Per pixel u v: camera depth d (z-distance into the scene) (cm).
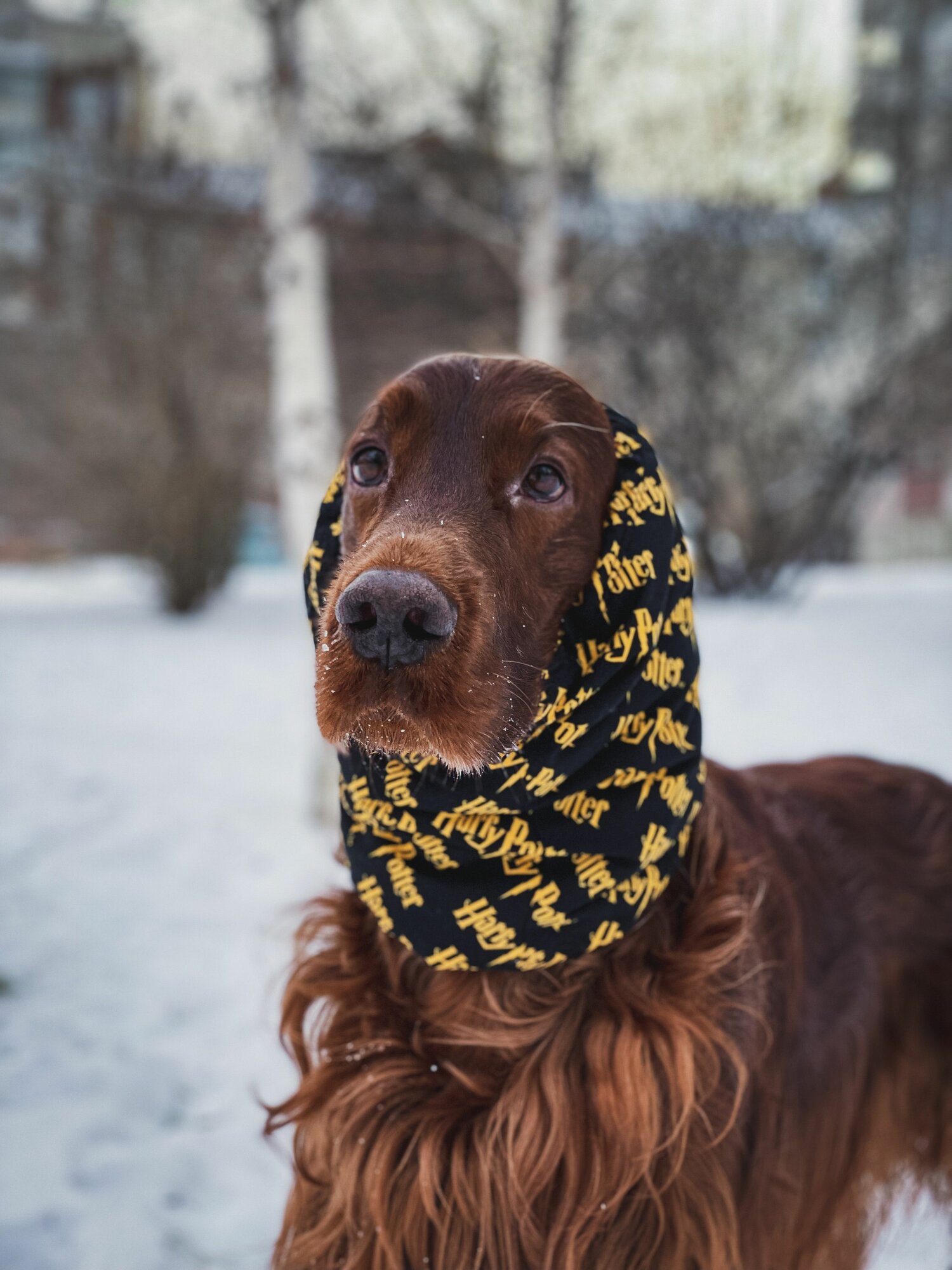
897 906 201
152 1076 273
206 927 366
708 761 188
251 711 770
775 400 1512
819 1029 179
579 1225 141
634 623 142
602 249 1306
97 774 577
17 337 1495
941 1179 212
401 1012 159
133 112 1123
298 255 480
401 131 872
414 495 140
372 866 154
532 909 145
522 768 141
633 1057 144
